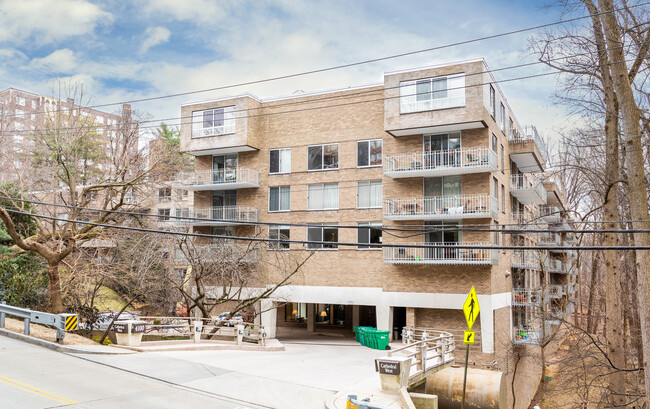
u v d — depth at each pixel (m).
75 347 18.44
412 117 30.25
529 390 36.28
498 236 31.36
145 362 17.78
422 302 30.69
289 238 34.88
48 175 32.28
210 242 34.91
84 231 26.16
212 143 36.16
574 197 45.34
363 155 33.38
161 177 30.53
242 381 15.93
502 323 31.98
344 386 15.90
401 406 13.46
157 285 29.75
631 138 13.95
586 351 23.75
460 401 19.09
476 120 28.73
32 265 29.45
